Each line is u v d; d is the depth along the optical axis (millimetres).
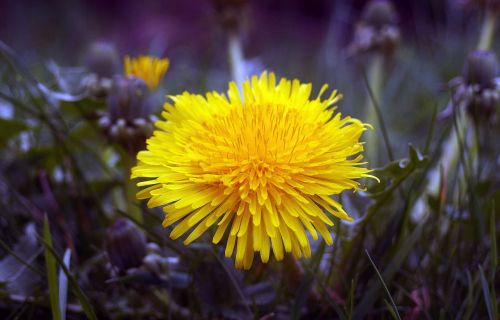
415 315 147
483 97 182
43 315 160
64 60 420
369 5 245
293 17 549
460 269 161
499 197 170
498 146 208
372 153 232
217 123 137
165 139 137
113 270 155
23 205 187
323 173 130
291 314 147
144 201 170
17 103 194
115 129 161
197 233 125
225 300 150
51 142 220
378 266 155
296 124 135
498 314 148
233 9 251
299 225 126
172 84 349
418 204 199
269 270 162
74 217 191
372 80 248
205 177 127
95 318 133
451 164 202
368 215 154
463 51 356
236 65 254
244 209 128
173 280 151
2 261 162
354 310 144
